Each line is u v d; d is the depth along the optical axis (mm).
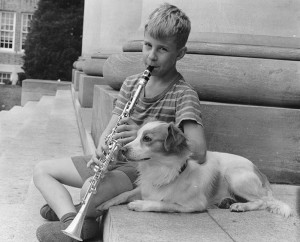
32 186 4676
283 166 4277
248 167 3475
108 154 3064
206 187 3262
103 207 3189
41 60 28344
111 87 5629
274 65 4297
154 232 2750
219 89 4324
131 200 3238
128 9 9664
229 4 4531
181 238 2689
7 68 36062
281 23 4535
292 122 4242
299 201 3676
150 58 3199
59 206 3207
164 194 3127
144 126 3008
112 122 3473
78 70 14781
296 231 2943
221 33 4496
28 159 5961
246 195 3402
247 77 4277
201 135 3207
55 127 8734
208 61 4328
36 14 29547
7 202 4180
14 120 11211
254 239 2766
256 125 4242
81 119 7730
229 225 2998
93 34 13273
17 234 3404
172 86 3330
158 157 2994
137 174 3359
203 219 3076
